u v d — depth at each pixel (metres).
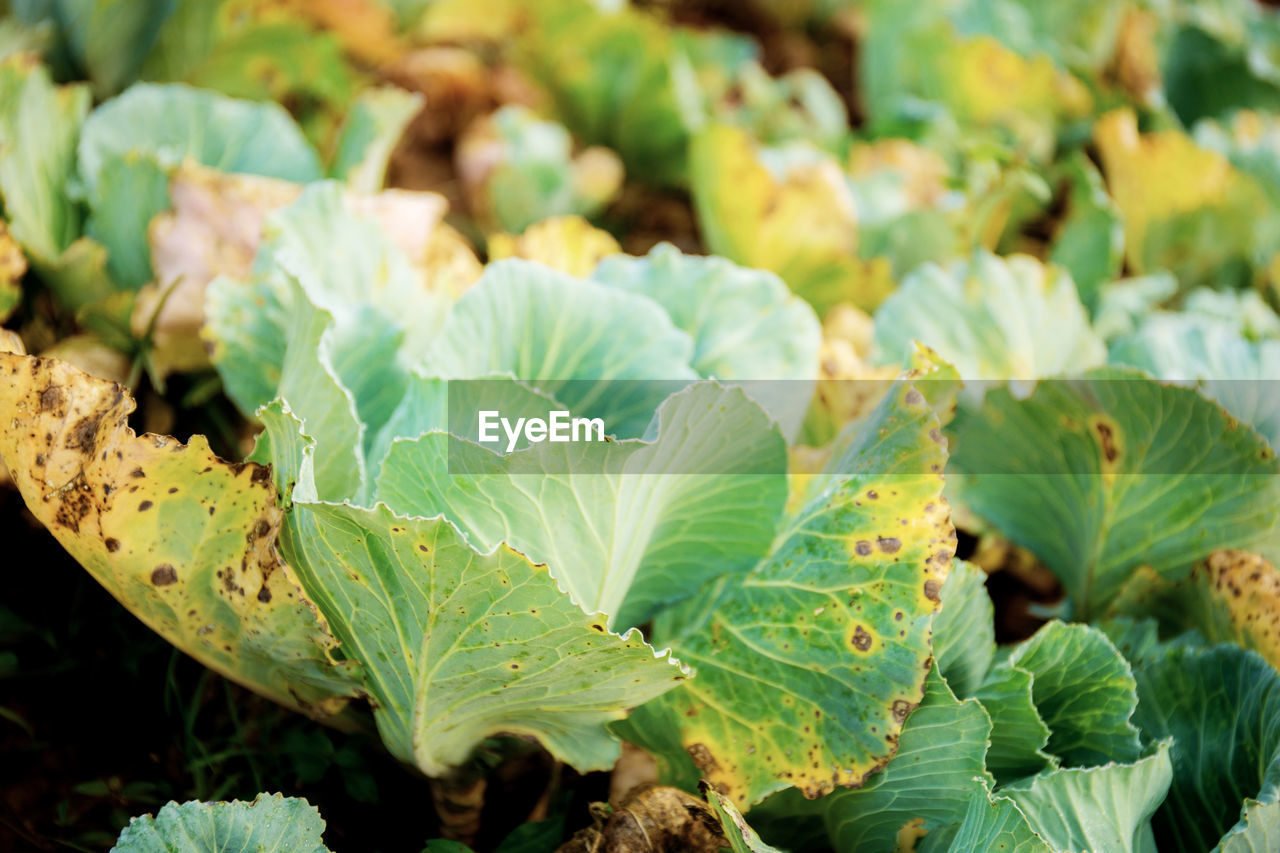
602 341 1.06
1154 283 1.39
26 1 1.32
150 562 0.95
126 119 1.24
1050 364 1.23
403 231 1.18
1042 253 1.46
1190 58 1.67
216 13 1.37
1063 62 1.65
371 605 0.94
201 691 1.09
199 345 1.17
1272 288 1.42
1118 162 1.44
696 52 1.80
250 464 0.94
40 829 1.05
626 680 0.94
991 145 1.33
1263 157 1.48
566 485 0.93
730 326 1.12
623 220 1.56
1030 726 0.99
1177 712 1.04
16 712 1.09
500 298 1.04
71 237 1.22
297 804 0.94
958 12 1.74
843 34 2.11
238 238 1.16
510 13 1.58
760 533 1.04
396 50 1.62
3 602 1.12
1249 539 1.09
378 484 0.96
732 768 1.00
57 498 0.95
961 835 0.96
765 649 1.00
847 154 1.59
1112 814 0.97
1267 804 0.95
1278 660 1.04
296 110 1.46
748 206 1.31
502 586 0.91
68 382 0.94
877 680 0.97
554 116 1.64
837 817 1.02
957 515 1.19
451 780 1.03
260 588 0.95
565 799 1.06
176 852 0.93
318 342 0.98
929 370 0.99
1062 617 1.17
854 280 1.32
